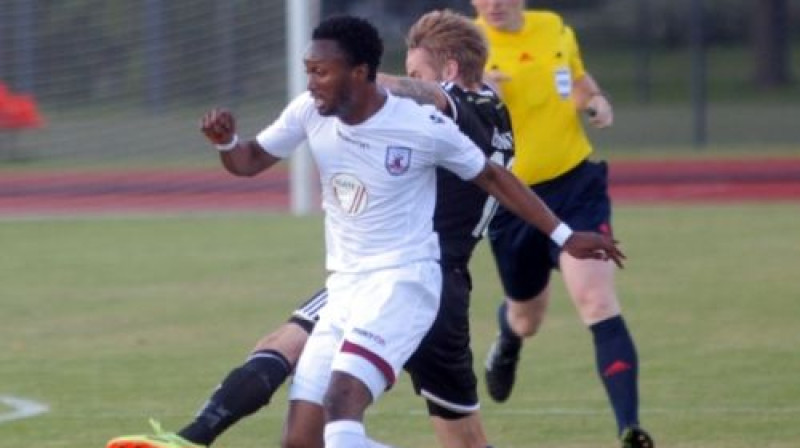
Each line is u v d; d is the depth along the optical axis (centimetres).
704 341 3400
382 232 1859
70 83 7700
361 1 10344
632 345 2372
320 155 1875
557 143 2545
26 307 3991
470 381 2027
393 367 1827
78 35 7681
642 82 11025
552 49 2575
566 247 1898
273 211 6238
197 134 7862
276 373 1912
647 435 2297
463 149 1858
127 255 4984
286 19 7762
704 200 6488
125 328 3666
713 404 2766
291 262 4750
